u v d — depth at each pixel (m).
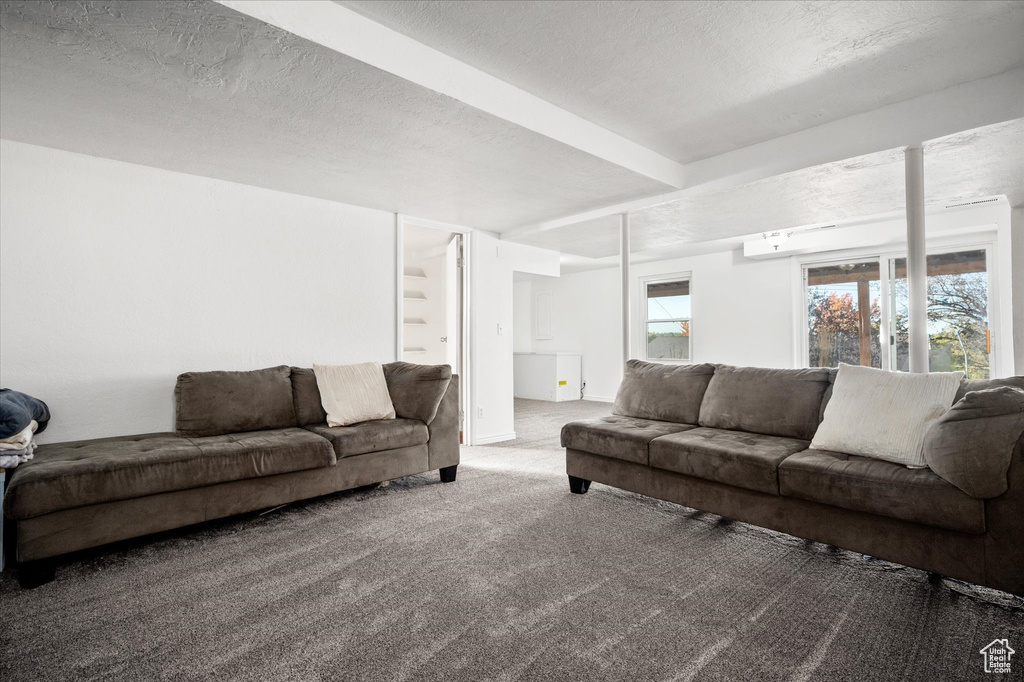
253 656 1.60
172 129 2.71
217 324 3.55
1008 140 2.85
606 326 9.03
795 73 2.63
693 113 3.08
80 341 3.03
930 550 1.99
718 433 3.08
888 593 2.02
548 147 3.04
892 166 3.28
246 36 1.89
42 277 2.92
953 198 4.12
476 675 1.51
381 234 4.45
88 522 2.22
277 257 3.84
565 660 1.58
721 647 1.65
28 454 2.35
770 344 7.12
